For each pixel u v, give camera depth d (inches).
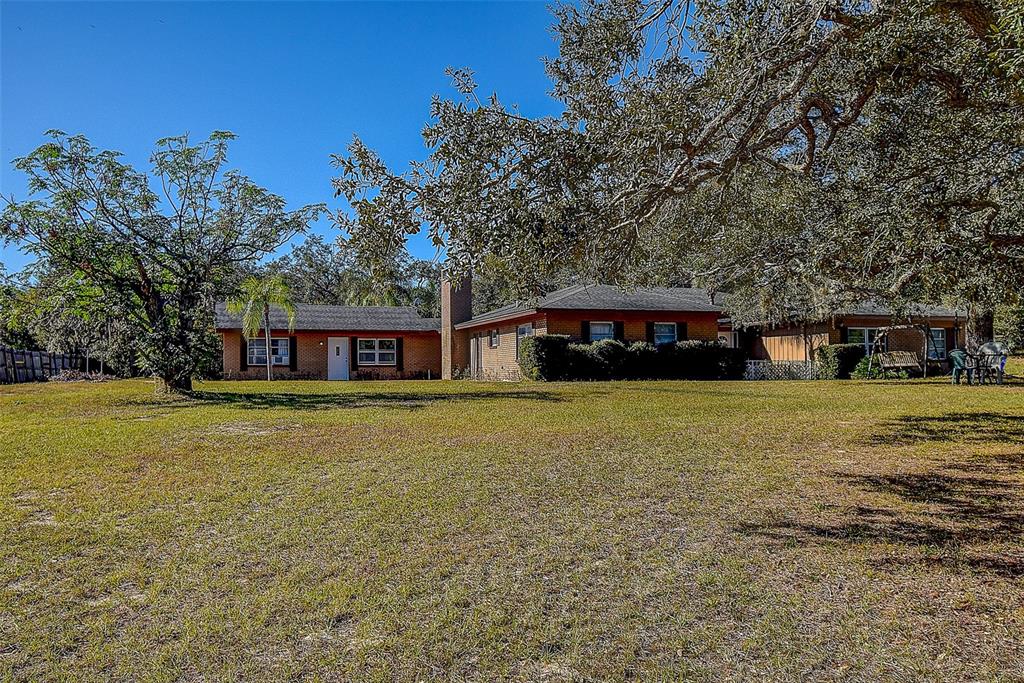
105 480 235.5
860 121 236.1
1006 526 175.8
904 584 136.7
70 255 541.0
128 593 133.6
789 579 139.9
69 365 1109.1
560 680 100.5
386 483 230.2
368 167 172.6
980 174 180.1
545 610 124.9
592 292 916.0
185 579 140.6
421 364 1210.6
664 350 875.4
